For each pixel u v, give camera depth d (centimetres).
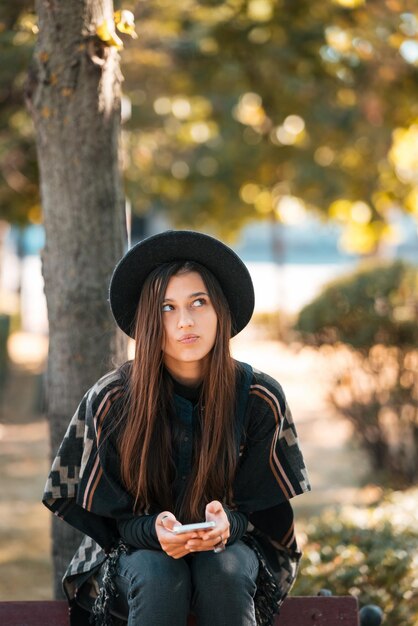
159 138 1137
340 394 797
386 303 749
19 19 590
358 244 1160
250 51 843
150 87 905
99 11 362
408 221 2838
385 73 846
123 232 379
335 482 835
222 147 1330
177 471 296
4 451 983
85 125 363
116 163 374
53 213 371
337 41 811
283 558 319
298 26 816
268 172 1397
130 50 684
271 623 297
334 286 765
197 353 290
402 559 413
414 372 765
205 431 292
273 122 1026
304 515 732
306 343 777
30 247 3519
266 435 298
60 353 374
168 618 267
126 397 294
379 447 798
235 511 297
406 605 408
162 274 292
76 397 372
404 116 893
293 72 868
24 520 725
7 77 673
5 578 593
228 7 791
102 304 371
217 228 1756
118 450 294
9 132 866
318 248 4088
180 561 279
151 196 1466
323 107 984
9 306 2117
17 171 942
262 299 2502
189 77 884
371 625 336
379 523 457
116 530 307
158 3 702
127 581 281
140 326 294
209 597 273
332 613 319
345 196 1205
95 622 302
